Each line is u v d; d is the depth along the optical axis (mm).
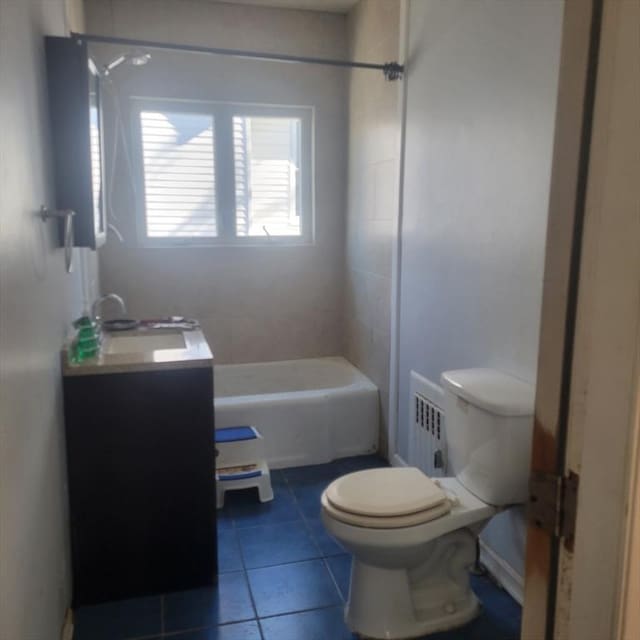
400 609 1895
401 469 2045
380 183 3178
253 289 3836
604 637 678
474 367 2238
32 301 1479
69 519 2012
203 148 3645
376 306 3318
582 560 690
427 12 2506
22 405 1327
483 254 2139
